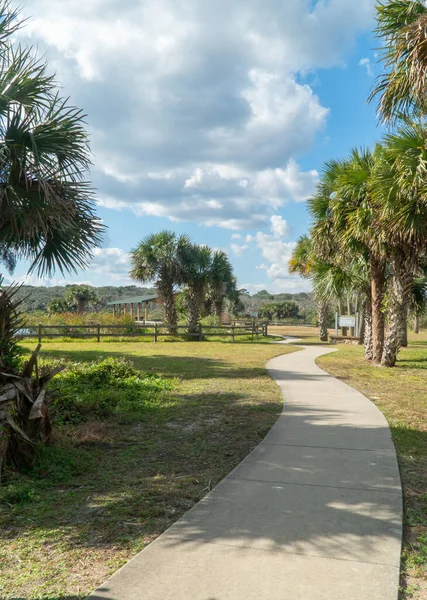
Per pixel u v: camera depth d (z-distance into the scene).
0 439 4.88
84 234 6.34
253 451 5.74
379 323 16.66
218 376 12.68
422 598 2.79
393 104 9.15
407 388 11.12
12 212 5.69
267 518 3.79
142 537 3.54
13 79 5.81
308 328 59.84
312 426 7.04
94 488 4.61
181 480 4.80
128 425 7.28
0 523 3.80
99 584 2.91
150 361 16.28
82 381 10.27
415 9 9.01
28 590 2.86
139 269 32.59
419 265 15.91
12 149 5.50
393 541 3.40
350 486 4.52
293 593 2.76
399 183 11.98
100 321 31.77
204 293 34.25
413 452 5.80
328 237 16.97
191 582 2.87
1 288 5.75
